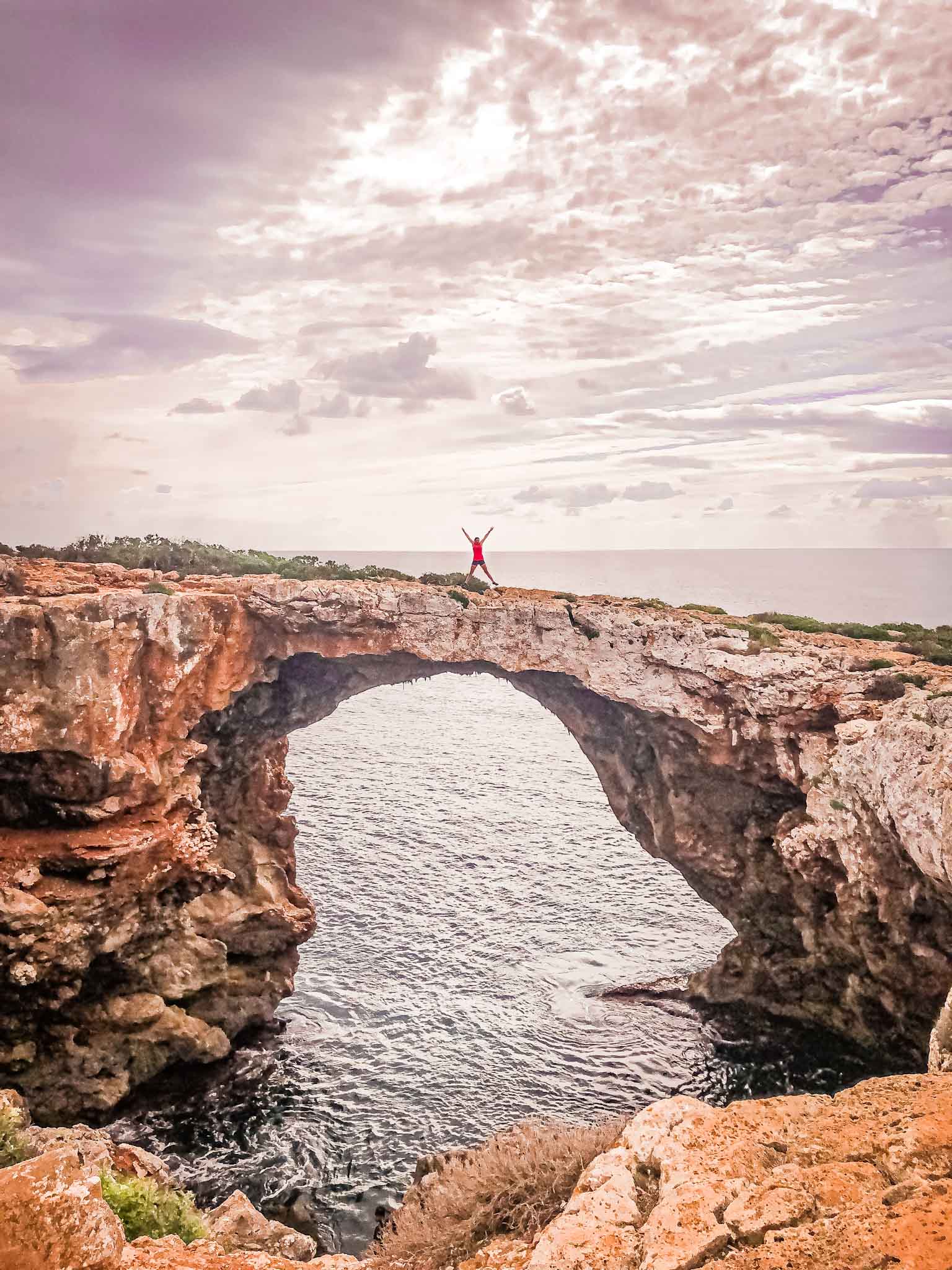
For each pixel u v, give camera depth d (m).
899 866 27.41
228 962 35.12
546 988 38.16
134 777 30.28
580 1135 14.62
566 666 37.16
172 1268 10.44
